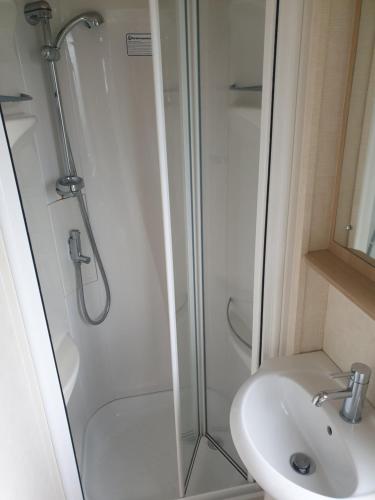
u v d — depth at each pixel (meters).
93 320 1.87
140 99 1.66
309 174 1.01
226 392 1.77
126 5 1.52
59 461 1.36
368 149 0.91
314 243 1.08
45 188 1.47
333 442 0.95
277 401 1.12
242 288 1.54
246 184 1.37
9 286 1.09
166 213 1.10
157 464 1.78
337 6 0.87
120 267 1.89
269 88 1.01
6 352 1.05
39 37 1.43
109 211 1.78
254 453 0.90
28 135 1.31
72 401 1.59
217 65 1.36
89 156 1.68
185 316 1.46
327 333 1.19
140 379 2.10
